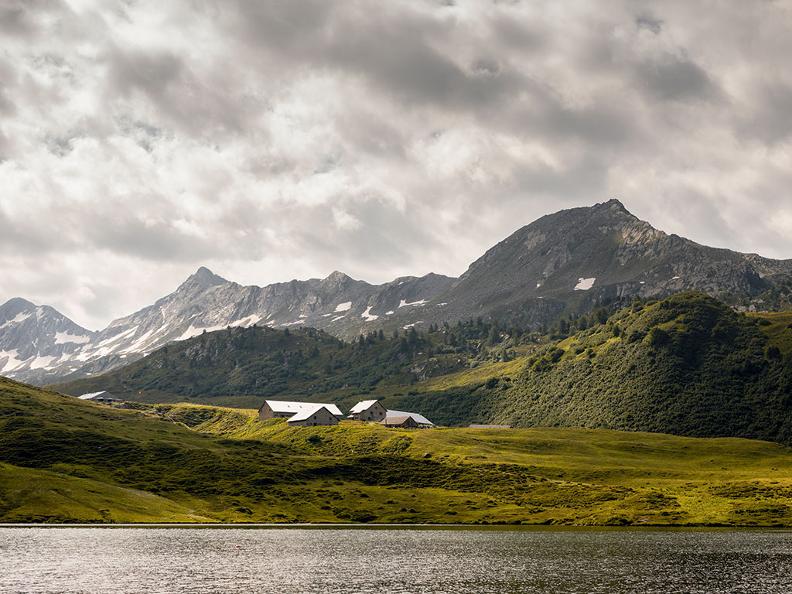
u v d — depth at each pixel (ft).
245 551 459.73
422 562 420.36
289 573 383.24
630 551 460.14
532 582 361.71
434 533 566.36
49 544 464.65
